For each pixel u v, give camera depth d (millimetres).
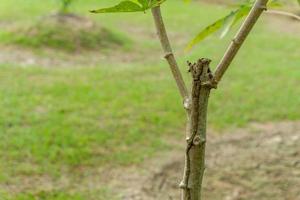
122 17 7766
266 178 2898
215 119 3850
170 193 2785
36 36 5805
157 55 5965
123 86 4547
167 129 3609
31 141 3242
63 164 3016
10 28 6105
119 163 3084
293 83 4809
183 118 3818
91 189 2779
